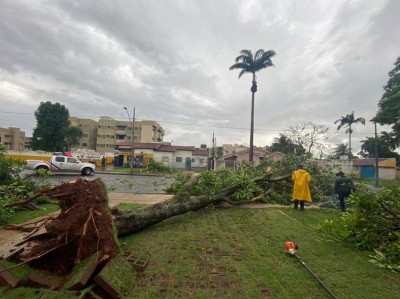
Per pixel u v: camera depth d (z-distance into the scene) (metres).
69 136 51.19
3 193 6.30
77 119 66.94
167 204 5.70
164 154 40.16
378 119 25.39
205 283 2.91
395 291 2.81
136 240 4.40
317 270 3.30
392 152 46.72
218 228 5.29
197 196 7.14
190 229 5.18
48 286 2.62
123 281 2.74
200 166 43.75
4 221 5.25
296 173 7.74
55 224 2.94
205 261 3.54
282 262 3.56
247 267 3.36
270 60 30.44
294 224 5.68
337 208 8.03
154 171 27.56
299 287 2.86
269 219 6.18
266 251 3.98
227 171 10.31
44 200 7.36
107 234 3.07
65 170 21.12
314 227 5.45
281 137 28.61
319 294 2.73
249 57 30.62
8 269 2.72
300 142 17.17
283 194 9.41
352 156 45.81
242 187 8.70
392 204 4.55
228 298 2.61
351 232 4.40
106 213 3.32
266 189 9.63
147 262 3.42
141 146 40.44
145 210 5.05
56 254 3.02
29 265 2.93
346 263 3.57
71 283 2.55
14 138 65.75
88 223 3.00
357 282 3.01
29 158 27.41
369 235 4.28
